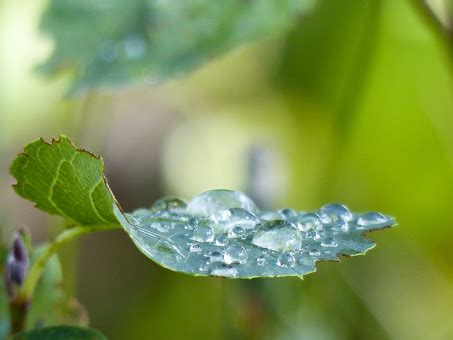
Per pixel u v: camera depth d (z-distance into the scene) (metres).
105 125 0.44
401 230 0.42
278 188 0.30
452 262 0.42
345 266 0.35
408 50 0.42
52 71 0.34
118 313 0.41
